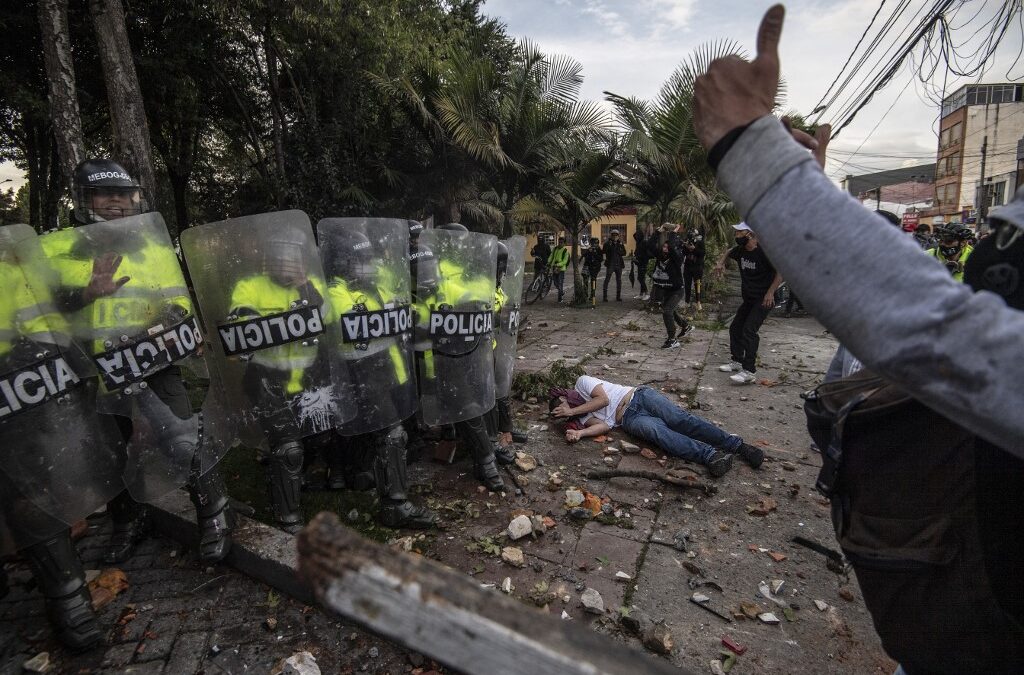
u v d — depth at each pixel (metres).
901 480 0.87
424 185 13.45
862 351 0.58
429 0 14.13
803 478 4.03
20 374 2.04
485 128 11.77
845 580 2.89
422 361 3.54
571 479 3.94
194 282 2.75
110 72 6.52
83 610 2.24
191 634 2.38
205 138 17.72
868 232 0.58
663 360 7.69
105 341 2.27
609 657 0.52
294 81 13.15
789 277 0.62
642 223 15.45
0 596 2.49
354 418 3.12
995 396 0.52
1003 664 0.80
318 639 2.37
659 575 2.89
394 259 3.17
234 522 2.83
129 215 2.60
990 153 32.12
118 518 2.91
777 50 0.70
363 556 0.58
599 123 12.34
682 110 12.18
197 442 2.59
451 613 0.55
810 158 0.63
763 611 2.63
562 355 8.06
